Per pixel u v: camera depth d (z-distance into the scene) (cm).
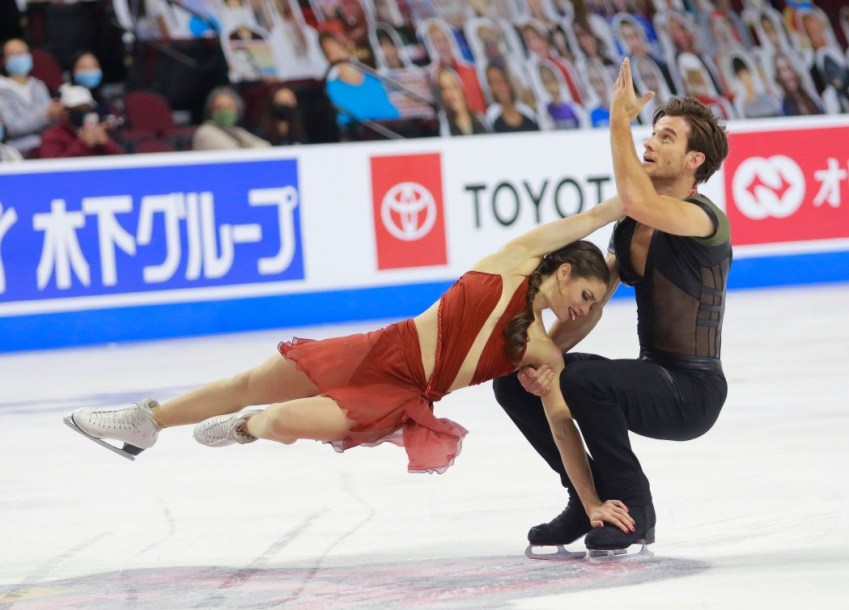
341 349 1093
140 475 1565
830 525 1134
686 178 1102
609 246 1170
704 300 1083
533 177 3516
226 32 4119
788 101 4503
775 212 3731
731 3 4638
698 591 933
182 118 3906
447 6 4384
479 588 977
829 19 4775
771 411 1789
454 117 3903
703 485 1344
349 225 3350
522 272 1093
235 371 2456
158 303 3184
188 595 993
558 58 4306
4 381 2519
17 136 3394
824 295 3438
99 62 3938
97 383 2408
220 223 3234
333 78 3972
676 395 1074
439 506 1312
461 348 1083
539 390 1087
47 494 1462
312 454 1670
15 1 3847
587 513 1080
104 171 3133
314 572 1059
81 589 1025
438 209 3431
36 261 3086
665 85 4431
